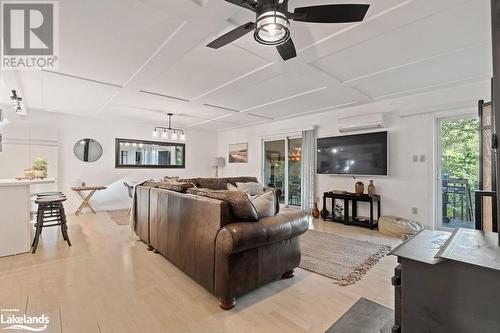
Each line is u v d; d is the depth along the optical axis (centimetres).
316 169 549
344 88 370
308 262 275
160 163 694
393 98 424
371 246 330
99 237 370
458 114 373
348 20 161
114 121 618
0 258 279
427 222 395
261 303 195
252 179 523
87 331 159
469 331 94
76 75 317
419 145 404
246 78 327
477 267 91
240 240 181
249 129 713
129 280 231
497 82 105
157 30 214
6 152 463
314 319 175
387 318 175
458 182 385
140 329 162
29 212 304
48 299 196
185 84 352
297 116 569
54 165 513
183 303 194
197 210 216
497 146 106
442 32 220
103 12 190
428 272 103
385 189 443
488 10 187
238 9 187
